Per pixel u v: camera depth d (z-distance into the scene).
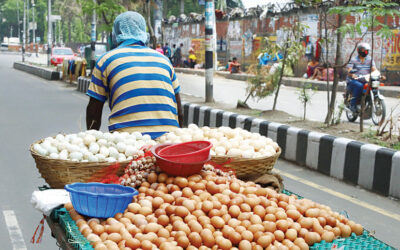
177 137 3.75
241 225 2.76
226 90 21.03
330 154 7.54
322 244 2.74
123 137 3.63
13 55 83.50
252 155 3.62
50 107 15.75
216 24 34.19
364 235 2.91
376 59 20.36
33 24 88.19
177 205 2.90
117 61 4.10
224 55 33.56
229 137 3.98
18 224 5.52
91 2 23.08
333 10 8.44
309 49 23.88
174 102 4.25
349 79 11.59
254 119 9.48
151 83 4.09
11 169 7.74
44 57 75.88
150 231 2.72
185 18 38.97
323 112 14.10
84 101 17.81
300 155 8.21
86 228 2.73
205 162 3.20
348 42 21.36
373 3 8.19
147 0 19.48
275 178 3.65
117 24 4.31
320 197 6.51
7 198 6.36
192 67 35.59
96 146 3.47
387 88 18.34
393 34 8.48
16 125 11.97
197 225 2.71
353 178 7.09
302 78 23.56
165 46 34.44
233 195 2.96
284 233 2.77
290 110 14.56
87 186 3.02
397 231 5.36
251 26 30.06
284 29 12.93
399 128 8.85
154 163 3.25
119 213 2.89
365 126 11.05
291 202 3.04
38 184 6.97
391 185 6.48
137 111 4.03
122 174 3.41
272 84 13.10
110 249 2.55
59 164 3.30
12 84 25.89
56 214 3.05
